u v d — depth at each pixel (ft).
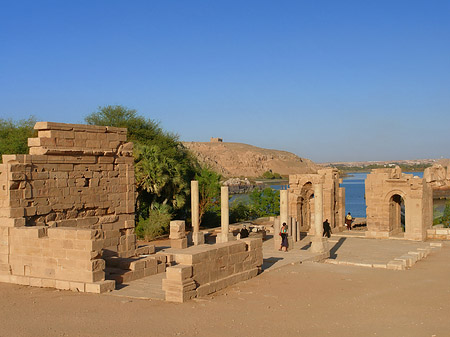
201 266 54.19
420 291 56.65
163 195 135.03
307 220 142.72
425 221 122.72
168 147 161.07
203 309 46.98
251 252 65.67
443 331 39.55
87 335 38.32
